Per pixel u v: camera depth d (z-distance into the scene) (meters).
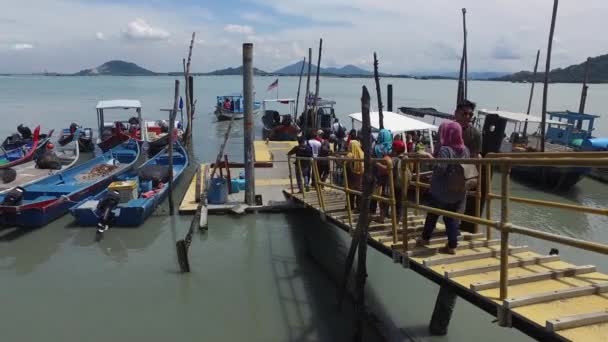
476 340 7.20
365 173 6.71
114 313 7.94
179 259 9.46
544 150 18.88
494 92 107.44
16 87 129.88
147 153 21.61
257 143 23.56
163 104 60.75
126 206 11.70
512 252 6.04
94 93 91.06
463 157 5.57
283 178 16.47
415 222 8.05
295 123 28.39
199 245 11.01
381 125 12.26
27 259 10.08
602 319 3.96
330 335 7.34
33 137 21.95
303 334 7.36
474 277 5.20
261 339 7.20
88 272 9.52
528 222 13.41
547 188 17.83
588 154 4.81
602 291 4.64
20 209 11.09
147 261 10.05
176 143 21.34
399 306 8.30
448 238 5.91
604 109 56.88
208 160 21.98
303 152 13.22
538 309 4.29
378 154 8.79
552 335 3.88
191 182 15.56
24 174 16.75
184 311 8.04
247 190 13.16
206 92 93.75
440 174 5.67
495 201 15.47
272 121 30.08
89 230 11.67
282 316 7.89
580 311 4.21
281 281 9.23
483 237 6.59
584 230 12.75
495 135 8.69
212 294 8.66
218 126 35.59
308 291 8.83
